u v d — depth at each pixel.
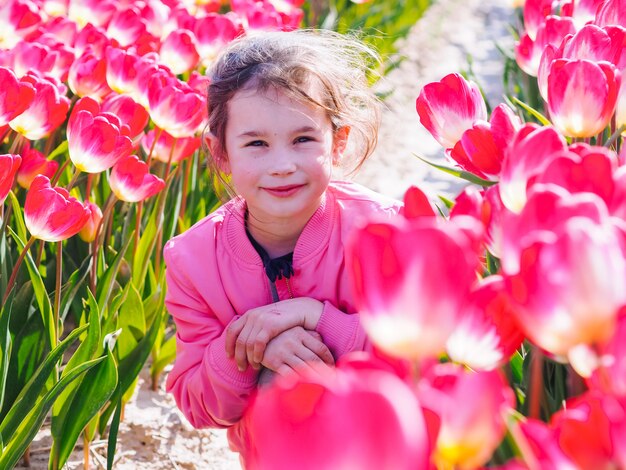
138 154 2.99
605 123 1.27
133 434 2.43
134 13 3.01
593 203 0.72
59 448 1.97
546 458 0.64
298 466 0.50
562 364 1.16
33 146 2.90
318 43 1.81
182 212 2.75
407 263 0.63
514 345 0.88
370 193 1.87
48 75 2.35
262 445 0.52
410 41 6.84
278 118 1.65
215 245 1.85
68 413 1.95
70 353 2.74
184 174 2.89
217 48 3.13
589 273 0.63
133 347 2.30
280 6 3.91
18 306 2.12
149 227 2.49
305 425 0.50
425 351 0.65
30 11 2.78
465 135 1.30
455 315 0.64
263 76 1.65
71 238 2.70
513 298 0.68
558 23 1.83
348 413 0.50
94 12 3.17
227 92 1.70
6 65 2.46
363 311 0.66
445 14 7.79
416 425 0.51
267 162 1.66
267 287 1.83
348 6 6.24
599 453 0.62
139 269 2.50
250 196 1.70
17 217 2.21
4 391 2.04
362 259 0.64
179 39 2.85
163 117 2.34
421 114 1.50
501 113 1.29
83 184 2.89
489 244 1.05
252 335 1.68
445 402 0.65
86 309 2.32
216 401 1.80
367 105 1.98
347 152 2.05
